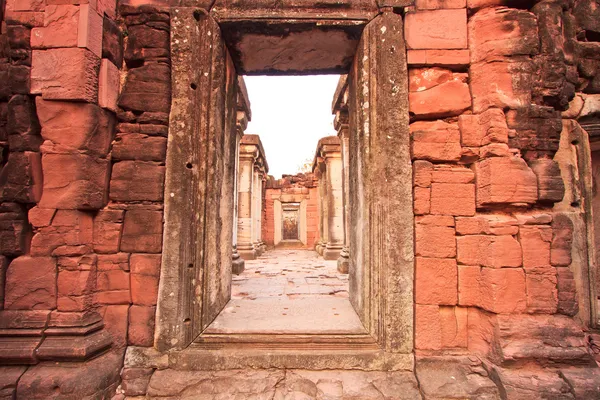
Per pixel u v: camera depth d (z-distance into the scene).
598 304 3.82
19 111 2.95
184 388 2.91
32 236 3.00
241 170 10.60
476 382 2.88
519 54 3.14
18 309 2.89
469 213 3.18
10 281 2.89
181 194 3.23
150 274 3.18
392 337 3.12
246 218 10.54
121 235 3.22
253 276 6.76
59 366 2.79
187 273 3.21
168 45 3.41
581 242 3.55
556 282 2.94
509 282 2.90
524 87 3.12
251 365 3.07
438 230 3.17
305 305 4.19
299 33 3.67
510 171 2.99
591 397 2.61
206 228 3.38
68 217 2.95
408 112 3.34
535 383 2.68
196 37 3.40
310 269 7.93
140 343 3.14
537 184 3.03
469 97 3.29
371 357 3.09
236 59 4.19
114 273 3.16
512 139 3.09
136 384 2.96
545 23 3.24
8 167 2.92
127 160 3.27
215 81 3.48
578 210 3.58
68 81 2.92
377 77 3.40
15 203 2.96
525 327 2.84
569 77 3.37
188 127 3.30
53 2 2.98
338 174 10.54
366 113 3.45
